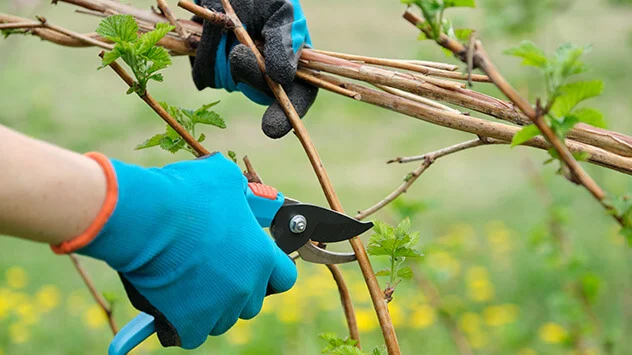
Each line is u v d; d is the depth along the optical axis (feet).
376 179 27.09
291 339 16.88
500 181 26.76
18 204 4.45
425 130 31.89
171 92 35.65
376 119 33.37
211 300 5.45
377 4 47.37
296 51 5.98
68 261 22.16
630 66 31.35
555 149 4.85
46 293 18.78
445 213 24.43
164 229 5.12
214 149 29.81
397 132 31.78
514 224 23.11
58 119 33.04
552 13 14.74
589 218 21.53
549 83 4.31
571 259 13.35
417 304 17.29
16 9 8.52
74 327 18.10
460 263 21.35
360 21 43.55
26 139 4.58
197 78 6.58
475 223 23.62
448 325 13.35
